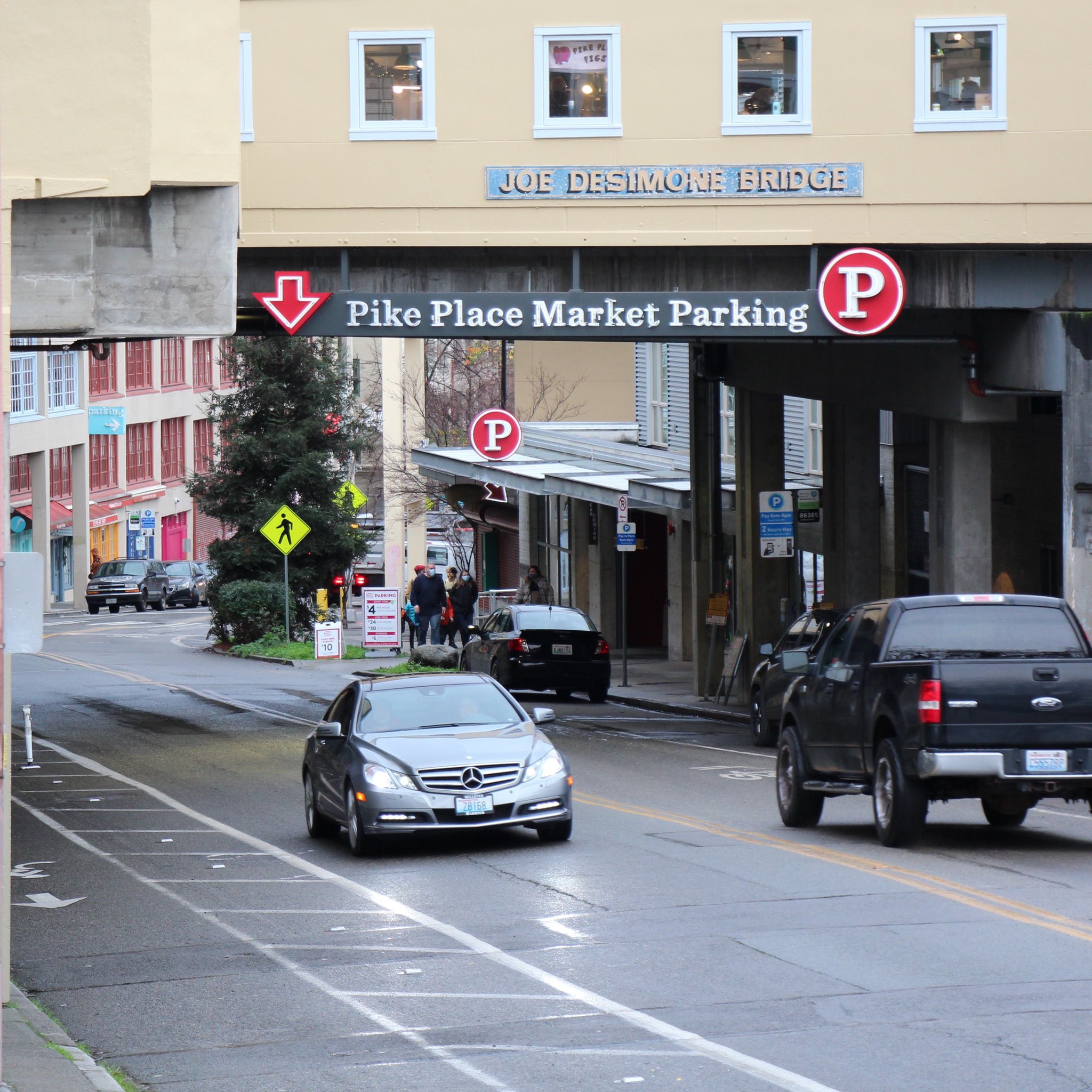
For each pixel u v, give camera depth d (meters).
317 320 40.44
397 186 40.38
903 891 22.86
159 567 134.88
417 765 27.70
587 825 30.58
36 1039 16.11
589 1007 17.12
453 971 19.02
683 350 87.69
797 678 31.08
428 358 122.75
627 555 88.06
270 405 95.69
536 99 40.38
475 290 41.34
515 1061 15.22
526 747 28.56
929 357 45.75
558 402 113.31
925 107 40.72
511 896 23.64
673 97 40.56
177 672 74.44
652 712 58.84
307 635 92.44
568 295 40.16
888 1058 14.80
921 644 27.33
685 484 67.94
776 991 17.44
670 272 41.38
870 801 34.66
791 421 71.25
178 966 20.05
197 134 25.41
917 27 40.66
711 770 39.97
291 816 33.78
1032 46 40.72
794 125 40.59
